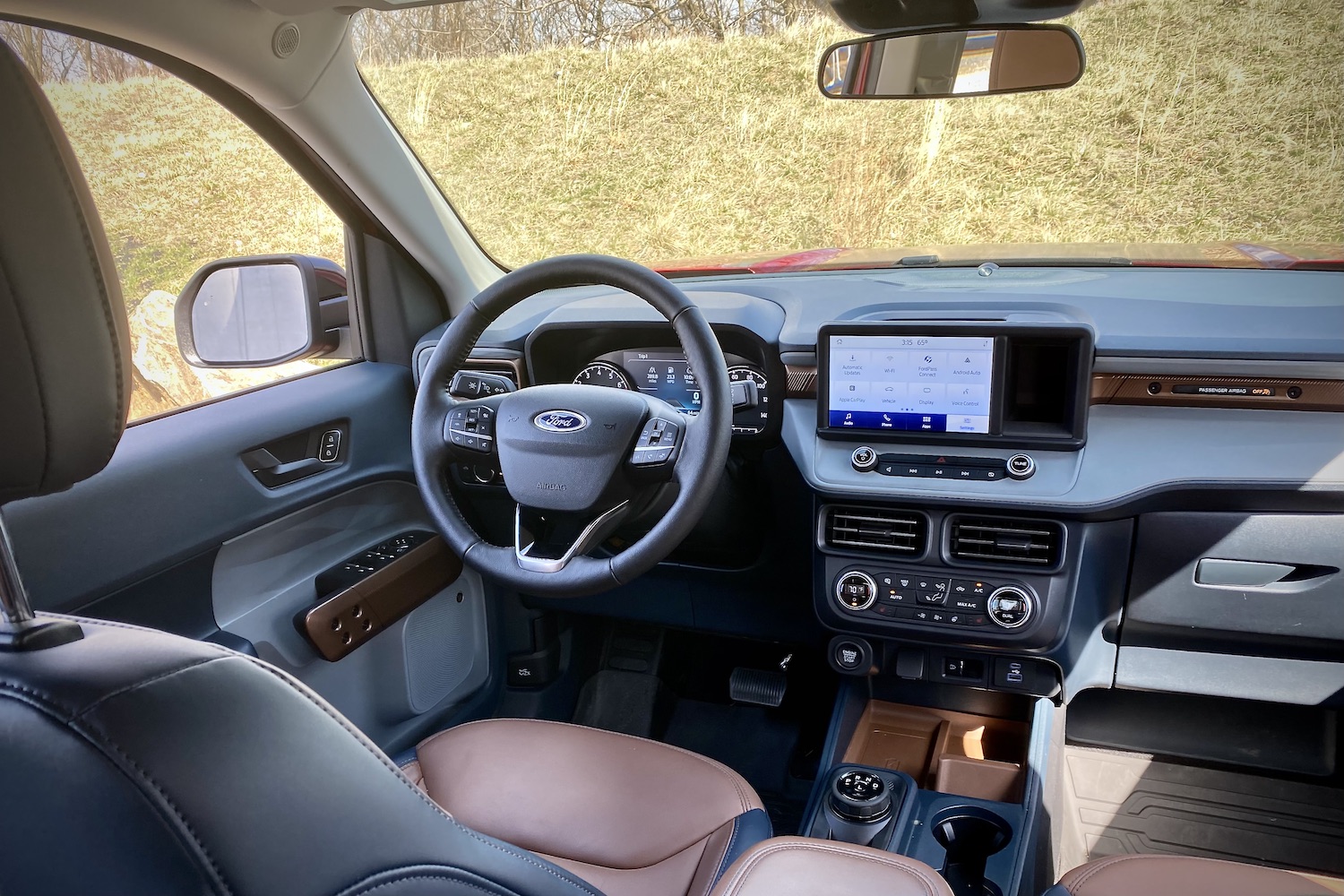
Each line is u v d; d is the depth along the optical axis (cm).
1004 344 176
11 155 57
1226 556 179
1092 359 174
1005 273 216
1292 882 121
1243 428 171
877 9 170
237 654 59
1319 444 167
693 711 256
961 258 224
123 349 64
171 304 349
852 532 193
